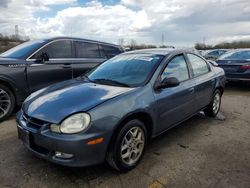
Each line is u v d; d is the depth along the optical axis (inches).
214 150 147.0
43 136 108.7
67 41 235.1
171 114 147.7
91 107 110.2
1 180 113.8
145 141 131.4
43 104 120.3
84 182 113.3
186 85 160.7
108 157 116.0
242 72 329.4
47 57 212.1
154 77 139.6
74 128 105.7
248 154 142.3
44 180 114.3
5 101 194.4
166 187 110.4
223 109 240.4
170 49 174.7
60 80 225.0
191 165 129.0
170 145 153.2
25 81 202.7
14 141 154.6
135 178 116.8
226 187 110.7
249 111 233.9
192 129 181.9
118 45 285.1
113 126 111.0
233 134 173.2
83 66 241.0
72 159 106.3
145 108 125.3
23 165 126.5
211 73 199.8
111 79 146.4
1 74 189.0
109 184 112.0
